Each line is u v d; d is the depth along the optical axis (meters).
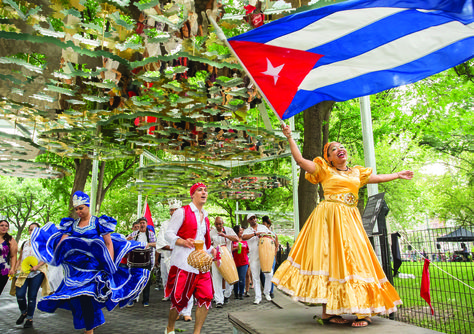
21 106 7.00
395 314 5.53
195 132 8.79
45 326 6.65
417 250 4.93
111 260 4.71
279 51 3.78
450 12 3.28
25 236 46.72
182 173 11.64
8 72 5.66
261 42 3.75
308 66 3.88
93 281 4.58
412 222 27.61
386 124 17.88
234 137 9.23
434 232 5.08
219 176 12.54
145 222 8.91
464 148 25.47
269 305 8.66
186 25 4.74
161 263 10.11
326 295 3.30
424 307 5.84
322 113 11.02
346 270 3.32
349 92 4.08
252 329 3.37
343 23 3.50
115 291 4.77
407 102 18.80
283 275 3.59
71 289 4.39
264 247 9.02
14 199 40.03
